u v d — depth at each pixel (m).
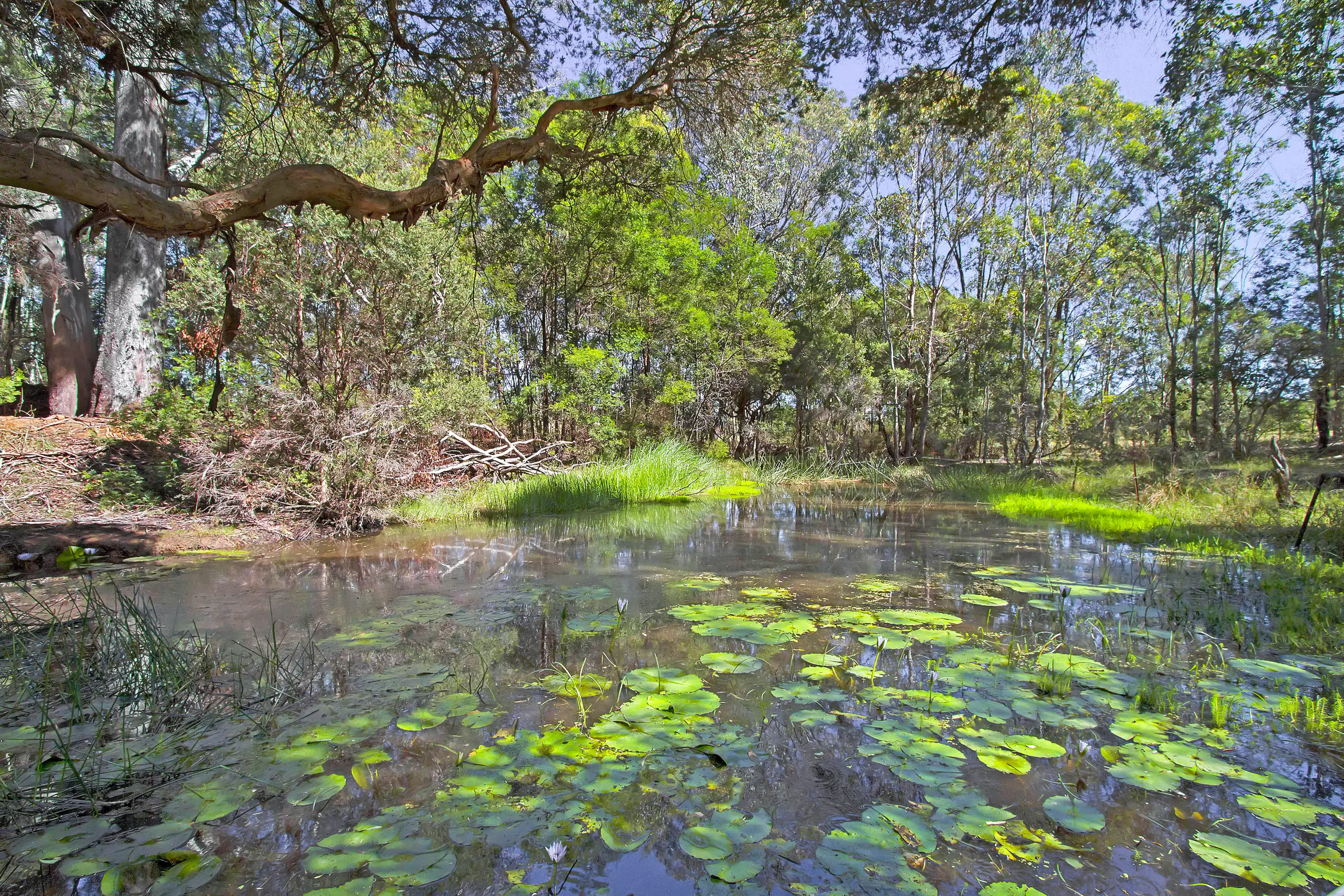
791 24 5.56
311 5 5.39
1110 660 3.23
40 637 3.63
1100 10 4.99
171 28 5.04
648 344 17.14
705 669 3.09
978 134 6.17
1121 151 18.47
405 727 2.43
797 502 11.90
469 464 11.28
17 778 2.10
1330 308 13.07
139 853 1.69
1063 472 15.55
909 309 23.77
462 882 1.62
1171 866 1.67
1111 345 26.20
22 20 4.36
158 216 3.63
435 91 5.90
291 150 7.31
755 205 21.61
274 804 1.95
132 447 8.64
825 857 1.69
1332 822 1.84
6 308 18.34
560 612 4.10
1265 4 7.27
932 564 5.73
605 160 6.75
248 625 3.80
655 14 5.68
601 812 1.90
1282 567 5.29
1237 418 16.92
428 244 9.22
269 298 8.21
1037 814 1.91
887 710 2.62
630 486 11.77
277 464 7.92
